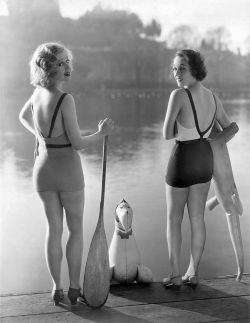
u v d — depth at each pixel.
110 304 3.28
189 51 3.31
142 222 7.20
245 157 12.79
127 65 70.44
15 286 4.75
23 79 49.75
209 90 3.42
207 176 3.40
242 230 6.27
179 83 3.34
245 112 27.23
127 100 46.97
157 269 5.29
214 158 3.49
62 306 3.25
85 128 21.89
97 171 11.59
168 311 3.16
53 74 3.08
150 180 10.50
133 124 23.72
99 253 3.23
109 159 13.38
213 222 7.01
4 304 3.28
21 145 15.98
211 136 3.61
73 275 3.27
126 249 3.59
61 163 3.13
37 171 3.18
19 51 57.22
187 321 3.02
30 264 5.44
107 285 3.22
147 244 6.17
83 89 65.81
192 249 3.51
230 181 3.53
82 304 3.29
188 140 3.34
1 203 8.35
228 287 3.52
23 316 3.11
